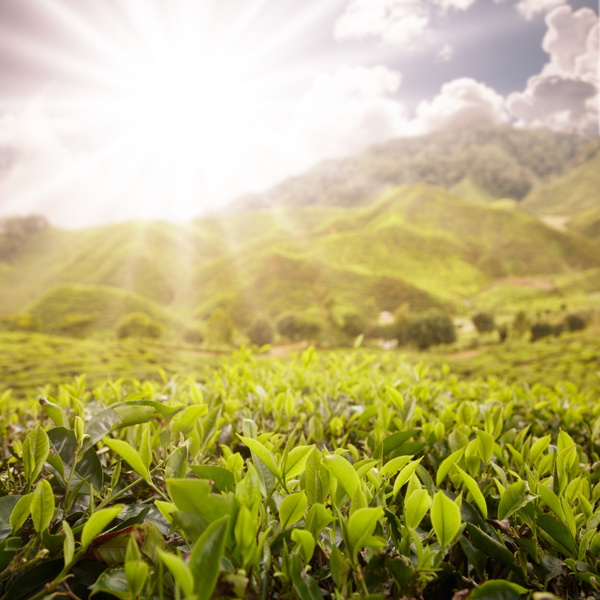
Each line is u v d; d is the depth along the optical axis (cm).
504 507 102
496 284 12125
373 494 108
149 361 3222
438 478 117
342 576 82
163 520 110
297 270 11281
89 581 91
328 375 302
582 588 102
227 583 69
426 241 13912
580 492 120
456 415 200
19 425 214
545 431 232
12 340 3741
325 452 123
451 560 104
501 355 5191
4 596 85
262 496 101
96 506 116
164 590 85
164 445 133
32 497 87
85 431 110
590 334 5638
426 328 6431
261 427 207
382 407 174
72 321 8238
